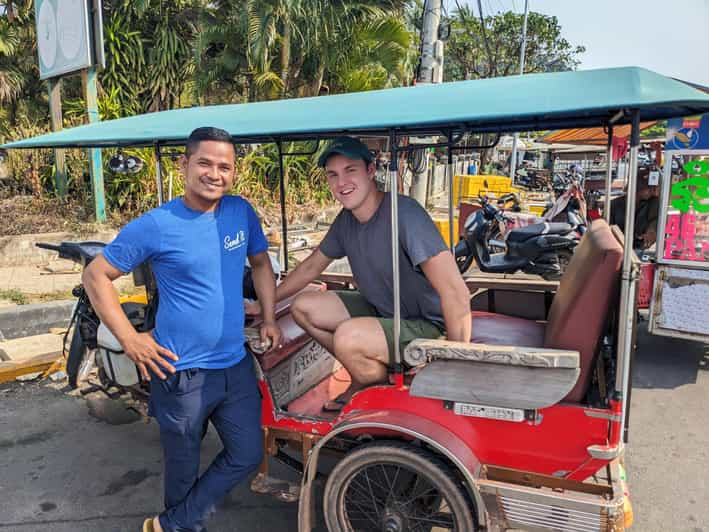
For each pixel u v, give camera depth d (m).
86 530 2.66
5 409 3.83
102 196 7.98
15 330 5.20
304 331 2.87
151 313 3.07
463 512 2.08
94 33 7.60
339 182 2.32
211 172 2.08
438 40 7.03
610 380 2.14
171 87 11.10
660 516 2.79
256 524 2.73
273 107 2.61
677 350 5.02
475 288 3.25
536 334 2.69
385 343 2.29
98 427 3.63
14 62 11.22
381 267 2.42
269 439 2.57
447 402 2.08
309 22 10.20
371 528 2.38
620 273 1.99
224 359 2.27
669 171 4.07
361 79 11.35
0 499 2.88
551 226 6.02
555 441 2.00
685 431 3.62
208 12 10.74
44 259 7.24
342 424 2.21
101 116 9.34
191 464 2.34
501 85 2.11
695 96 1.65
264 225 9.16
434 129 2.62
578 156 16.25
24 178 8.72
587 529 1.93
